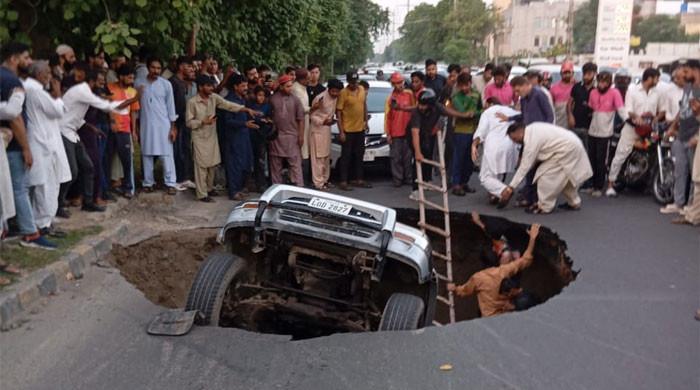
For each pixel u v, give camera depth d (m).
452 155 10.28
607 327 5.08
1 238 5.80
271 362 4.38
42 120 6.11
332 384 4.11
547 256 8.05
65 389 4.00
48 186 6.25
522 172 8.72
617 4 23.12
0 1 7.11
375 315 5.22
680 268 6.55
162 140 8.58
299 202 5.06
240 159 9.16
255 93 9.51
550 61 44.34
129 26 8.12
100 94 7.38
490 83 10.72
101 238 6.58
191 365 4.32
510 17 73.25
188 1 8.38
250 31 13.31
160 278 7.00
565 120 10.63
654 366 4.45
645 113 9.70
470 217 8.95
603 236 7.73
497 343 4.75
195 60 9.78
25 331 4.75
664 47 46.97
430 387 4.11
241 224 5.09
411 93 10.38
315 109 9.87
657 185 9.56
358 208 5.01
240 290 5.36
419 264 4.87
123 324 4.93
